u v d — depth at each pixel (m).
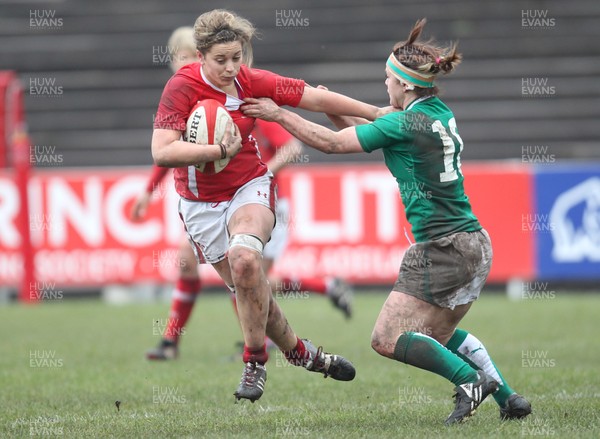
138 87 67.50
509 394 18.78
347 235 46.09
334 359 20.06
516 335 34.97
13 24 70.69
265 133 29.31
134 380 25.81
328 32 68.31
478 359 18.98
